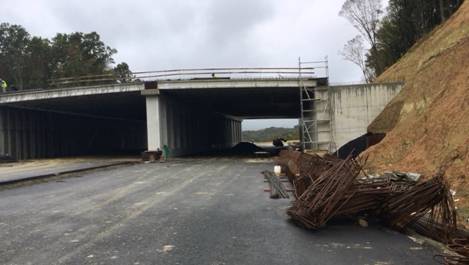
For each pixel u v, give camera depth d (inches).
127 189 697.0
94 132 2586.1
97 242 345.1
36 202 571.2
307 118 1660.9
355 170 386.9
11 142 1846.7
